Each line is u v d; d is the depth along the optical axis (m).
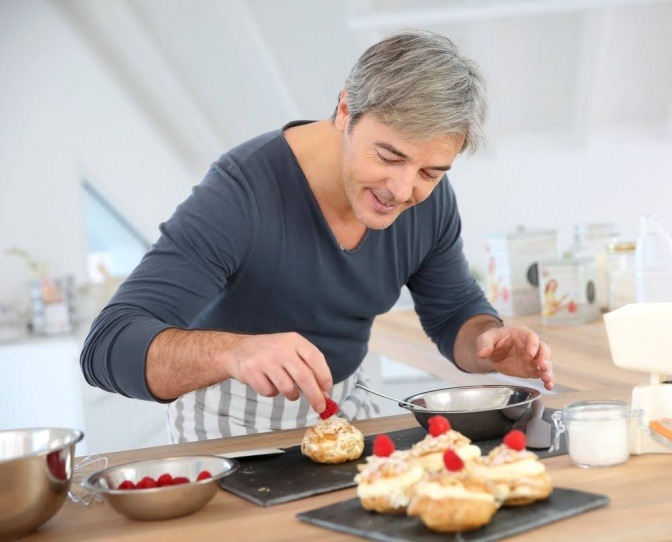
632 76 6.27
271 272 1.76
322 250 1.78
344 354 1.95
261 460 1.43
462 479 1.04
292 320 1.84
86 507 1.27
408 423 1.64
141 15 5.21
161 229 1.67
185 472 1.29
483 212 7.06
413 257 1.95
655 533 1.02
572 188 6.97
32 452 1.33
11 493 1.12
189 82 5.77
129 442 4.10
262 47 5.47
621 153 6.88
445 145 1.47
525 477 1.10
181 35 5.34
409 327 2.97
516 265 3.05
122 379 1.46
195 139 6.20
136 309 1.55
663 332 1.36
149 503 1.16
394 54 1.47
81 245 5.13
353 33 5.43
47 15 5.07
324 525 1.10
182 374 1.42
